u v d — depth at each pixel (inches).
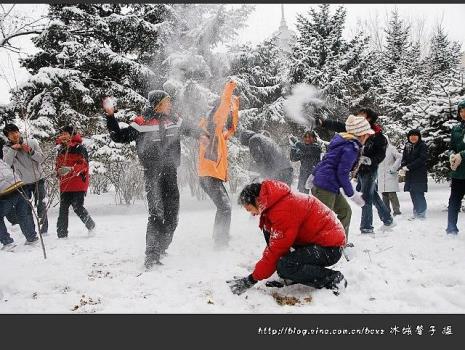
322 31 693.3
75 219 317.1
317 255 130.1
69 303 131.6
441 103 294.4
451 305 121.9
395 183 286.2
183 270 158.9
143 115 170.7
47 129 372.5
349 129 174.6
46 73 369.4
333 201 174.2
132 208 374.3
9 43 393.4
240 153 441.4
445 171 297.0
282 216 126.2
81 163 232.5
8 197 210.5
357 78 668.1
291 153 299.9
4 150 244.2
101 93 405.1
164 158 169.3
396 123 621.3
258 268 129.2
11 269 167.0
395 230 227.8
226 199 191.6
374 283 137.5
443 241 191.2
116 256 186.4
